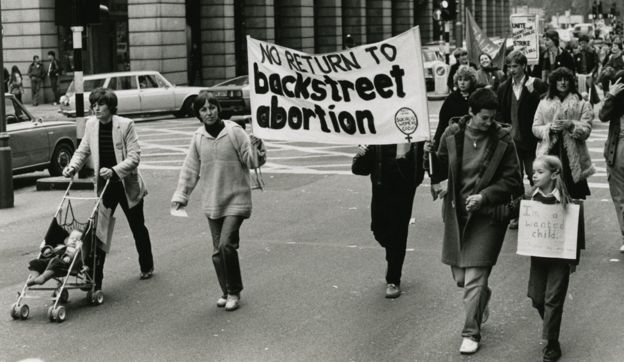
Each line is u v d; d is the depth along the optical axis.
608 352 7.00
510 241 10.93
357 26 60.34
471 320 7.02
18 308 8.19
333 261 10.19
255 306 8.47
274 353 7.13
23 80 39.31
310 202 14.09
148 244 9.59
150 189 15.85
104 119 9.22
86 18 15.39
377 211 8.64
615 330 7.52
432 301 8.48
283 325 7.86
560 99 10.04
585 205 13.13
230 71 43.41
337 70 8.43
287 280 9.38
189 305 8.59
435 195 7.39
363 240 11.27
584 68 34.38
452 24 63.28
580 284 8.95
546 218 6.66
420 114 8.29
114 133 9.20
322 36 56.12
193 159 8.55
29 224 12.97
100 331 7.83
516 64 11.26
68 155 18.06
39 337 7.69
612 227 11.63
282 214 13.12
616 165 10.06
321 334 7.59
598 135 22.28
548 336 6.79
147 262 9.59
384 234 8.67
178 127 29.03
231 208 8.38
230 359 7.02
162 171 18.20
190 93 33.12
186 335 7.66
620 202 10.12
